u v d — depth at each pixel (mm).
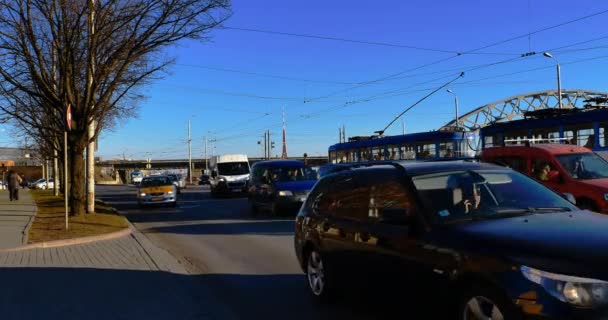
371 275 5602
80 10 16172
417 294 4910
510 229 4453
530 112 20141
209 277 8469
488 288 4156
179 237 13945
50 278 8211
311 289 7023
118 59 16406
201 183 74750
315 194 7227
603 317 3629
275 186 18531
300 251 7320
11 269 8977
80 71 17812
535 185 5730
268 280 8148
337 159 34031
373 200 5785
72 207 17875
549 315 3719
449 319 4594
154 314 6266
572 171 12469
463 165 5773
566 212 5070
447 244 4586
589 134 17250
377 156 29359
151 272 8703
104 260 9891
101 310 6430
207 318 6102
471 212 5047
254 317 6219
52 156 40125
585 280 3689
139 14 15312
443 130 26250
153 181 26375
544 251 3969
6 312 6359
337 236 6250
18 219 17719
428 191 5234
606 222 4641
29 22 15672
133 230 15391
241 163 34281
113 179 128500
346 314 6219
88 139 18094
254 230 14680
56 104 17172
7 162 101250
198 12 15484
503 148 14258
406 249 5020
